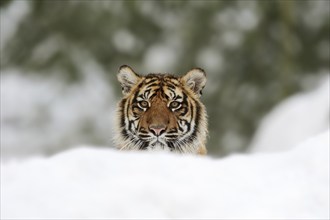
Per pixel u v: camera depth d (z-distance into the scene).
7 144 21.34
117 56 20.39
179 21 20.52
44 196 3.60
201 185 3.73
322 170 3.99
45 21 20.23
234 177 3.90
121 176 3.76
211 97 20.70
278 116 11.52
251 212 3.55
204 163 4.02
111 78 20.44
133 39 20.41
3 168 3.99
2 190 3.69
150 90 5.23
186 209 3.56
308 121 10.91
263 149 11.27
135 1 20.12
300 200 3.70
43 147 21.44
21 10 20.41
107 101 21.09
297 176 3.96
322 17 20.89
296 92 20.30
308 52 20.84
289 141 10.95
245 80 20.81
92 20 20.09
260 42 20.61
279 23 20.75
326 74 20.72
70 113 21.41
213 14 20.48
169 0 20.30
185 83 5.36
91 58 20.30
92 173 3.80
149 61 20.36
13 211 3.49
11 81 22.00
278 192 3.77
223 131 20.62
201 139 5.31
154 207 3.54
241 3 20.56
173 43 20.58
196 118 5.29
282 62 20.09
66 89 21.00
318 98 11.13
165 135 5.14
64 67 20.20
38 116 21.62
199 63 20.53
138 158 3.96
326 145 4.21
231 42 20.62
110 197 3.56
